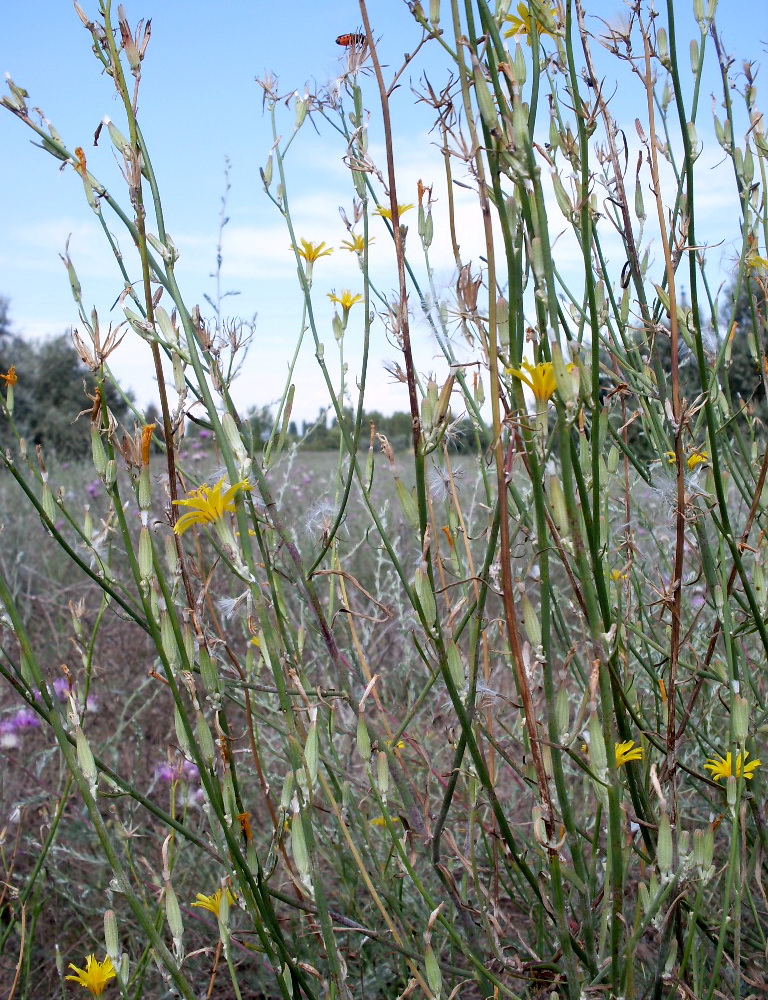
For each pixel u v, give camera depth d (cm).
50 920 237
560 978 144
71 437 1026
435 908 125
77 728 122
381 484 572
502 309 105
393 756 142
